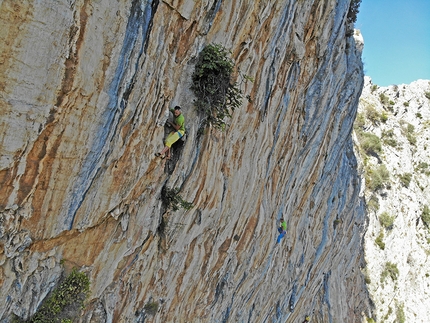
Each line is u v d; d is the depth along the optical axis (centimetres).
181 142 786
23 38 429
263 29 985
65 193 568
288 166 1516
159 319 958
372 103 5112
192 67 764
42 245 583
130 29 563
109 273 740
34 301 593
